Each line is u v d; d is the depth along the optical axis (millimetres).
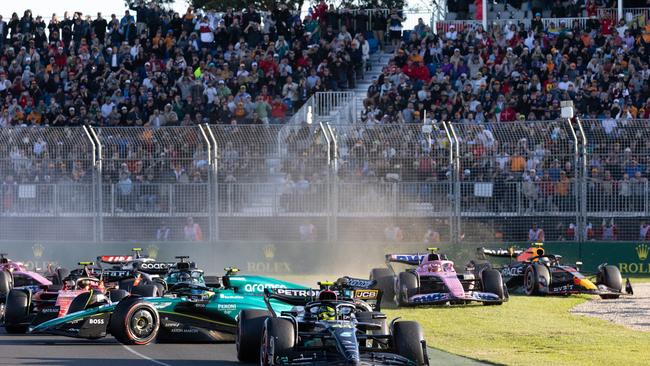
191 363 48156
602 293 77750
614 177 96562
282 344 41406
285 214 99000
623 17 138500
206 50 137000
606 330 60625
